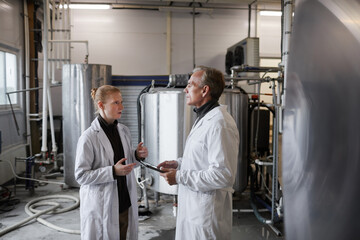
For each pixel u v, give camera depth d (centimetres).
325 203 37
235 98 313
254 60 509
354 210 34
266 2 627
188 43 675
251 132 347
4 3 434
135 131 432
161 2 656
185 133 294
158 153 304
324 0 40
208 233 127
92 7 597
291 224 43
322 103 37
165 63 670
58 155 476
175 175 129
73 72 378
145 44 662
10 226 272
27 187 382
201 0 604
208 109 138
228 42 686
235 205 345
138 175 323
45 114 407
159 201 352
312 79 39
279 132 288
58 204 329
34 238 259
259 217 295
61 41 428
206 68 140
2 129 425
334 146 36
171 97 293
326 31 38
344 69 35
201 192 129
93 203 156
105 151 163
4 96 447
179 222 139
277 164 280
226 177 121
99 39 650
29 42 505
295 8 45
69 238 259
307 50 41
